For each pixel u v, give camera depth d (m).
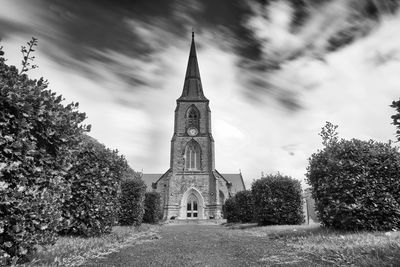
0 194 4.98
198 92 56.62
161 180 52.06
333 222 11.31
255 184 21.20
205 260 6.91
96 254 7.70
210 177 49.72
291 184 19.64
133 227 18.31
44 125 6.37
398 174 10.73
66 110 7.12
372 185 10.66
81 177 11.02
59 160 6.87
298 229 13.70
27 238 5.63
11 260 5.21
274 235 12.53
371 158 10.97
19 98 5.57
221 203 50.72
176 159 50.69
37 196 5.91
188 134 52.03
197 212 48.53
